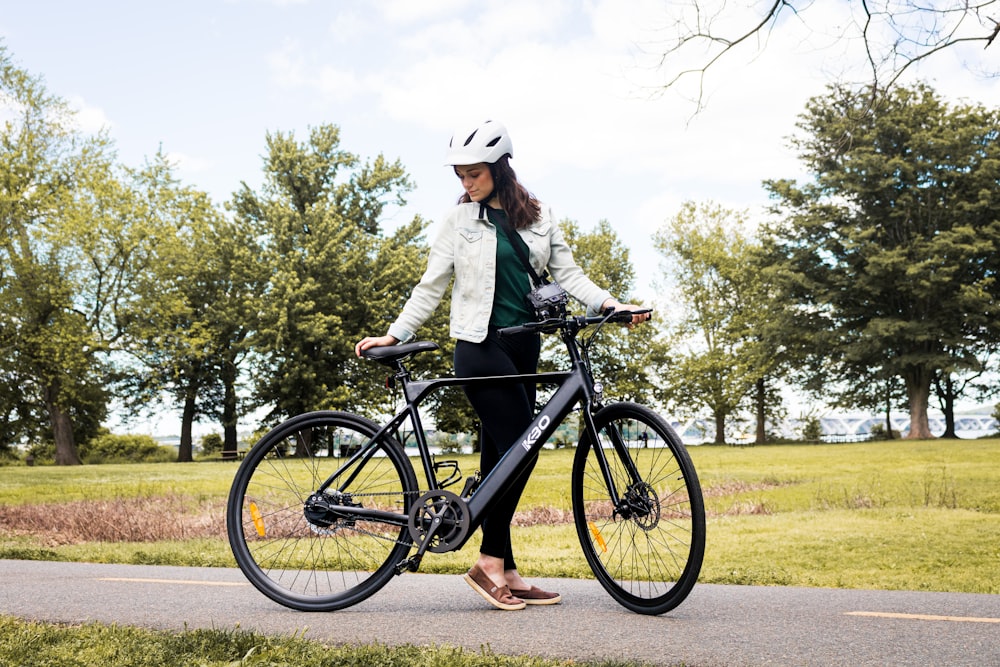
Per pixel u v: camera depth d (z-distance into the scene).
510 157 3.46
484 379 3.31
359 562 3.41
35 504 10.88
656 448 3.12
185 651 2.58
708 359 45.81
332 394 38.19
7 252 34.66
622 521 3.27
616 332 46.69
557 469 12.49
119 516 8.45
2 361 34.75
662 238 46.94
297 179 41.06
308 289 38.22
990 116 38.06
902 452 24.67
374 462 3.42
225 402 43.50
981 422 48.34
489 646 2.62
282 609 3.30
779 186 40.69
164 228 37.06
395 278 40.00
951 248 36.38
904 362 38.09
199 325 39.34
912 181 37.50
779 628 2.88
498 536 3.35
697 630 2.85
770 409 47.53
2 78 34.00
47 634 2.78
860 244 38.09
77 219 34.62
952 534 6.57
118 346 37.09
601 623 2.98
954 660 2.47
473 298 3.37
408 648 2.58
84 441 43.75
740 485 13.43
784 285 40.06
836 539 6.36
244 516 3.45
